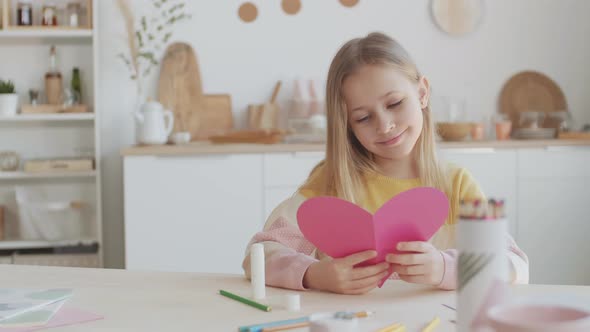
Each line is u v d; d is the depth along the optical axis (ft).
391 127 4.74
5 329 3.30
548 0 13.24
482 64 13.12
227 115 12.53
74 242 11.82
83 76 12.41
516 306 2.34
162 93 12.39
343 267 3.89
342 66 4.84
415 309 3.55
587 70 13.23
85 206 12.53
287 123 12.75
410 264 3.82
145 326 3.34
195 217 11.11
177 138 11.76
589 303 3.49
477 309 2.58
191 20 12.55
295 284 4.09
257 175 11.19
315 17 12.76
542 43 13.26
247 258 4.44
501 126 12.27
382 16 12.89
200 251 11.13
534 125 12.34
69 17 12.17
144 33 12.38
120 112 12.40
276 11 12.69
